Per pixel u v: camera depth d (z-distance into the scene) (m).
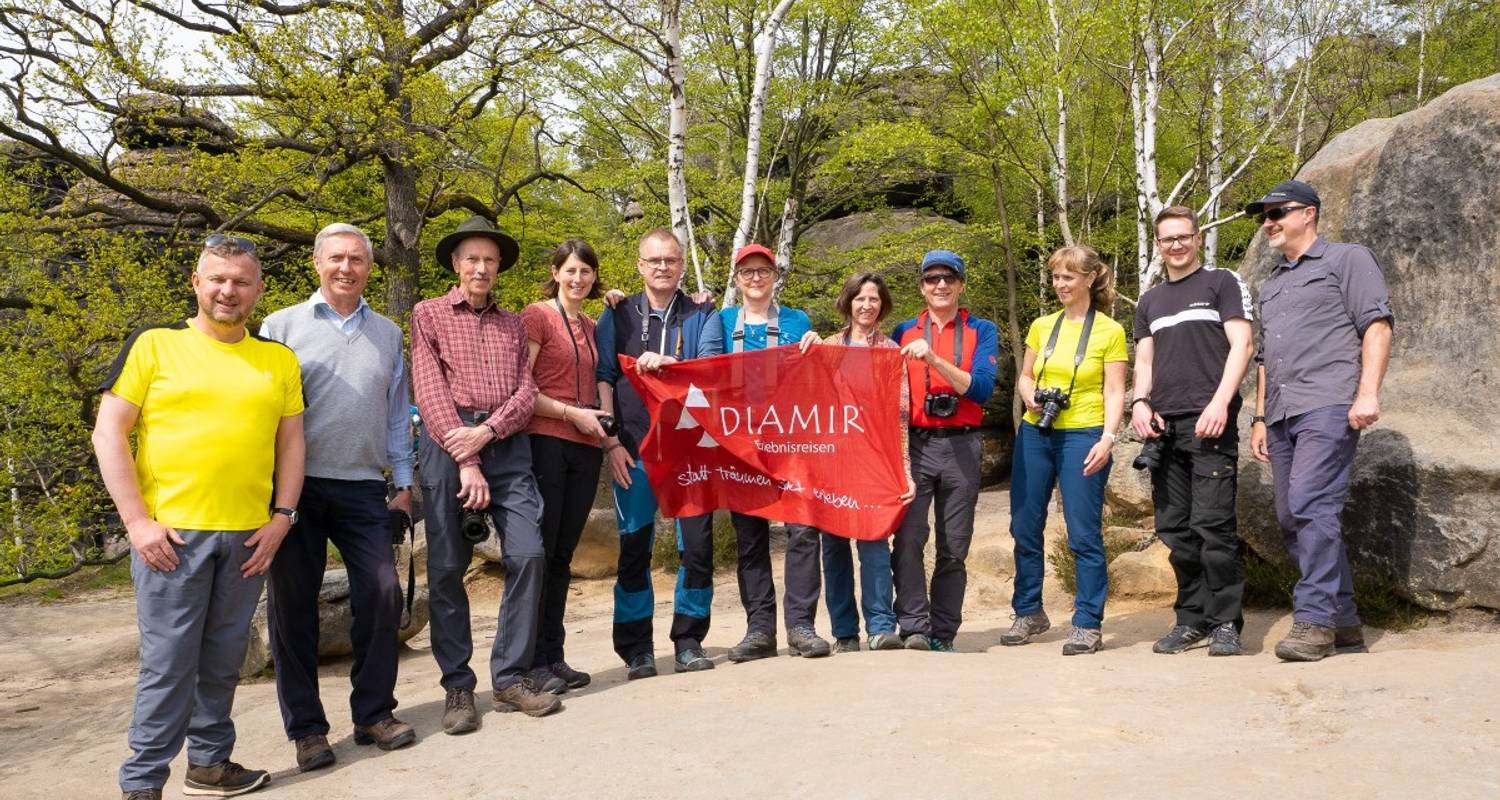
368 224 18.19
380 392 4.55
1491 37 19.56
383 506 4.62
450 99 15.98
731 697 4.47
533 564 4.71
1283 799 2.76
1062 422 5.58
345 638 7.62
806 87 20.67
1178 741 3.41
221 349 4.04
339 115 13.98
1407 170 6.09
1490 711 3.32
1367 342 4.66
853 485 5.34
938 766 3.28
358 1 13.91
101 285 13.34
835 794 3.16
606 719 4.35
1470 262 5.70
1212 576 5.14
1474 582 5.15
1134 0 13.27
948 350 5.56
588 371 5.26
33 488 13.88
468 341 4.76
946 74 19.20
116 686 8.79
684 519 5.43
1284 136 17.91
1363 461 5.62
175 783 4.66
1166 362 5.33
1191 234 5.32
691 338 5.48
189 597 3.92
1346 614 4.78
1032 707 3.88
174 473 3.92
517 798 3.53
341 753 4.53
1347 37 17.03
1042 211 20.48
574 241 5.27
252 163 14.78
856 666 4.80
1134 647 5.66
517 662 4.72
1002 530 11.26
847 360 5.36
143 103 14.13
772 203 21.20
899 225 23.17
